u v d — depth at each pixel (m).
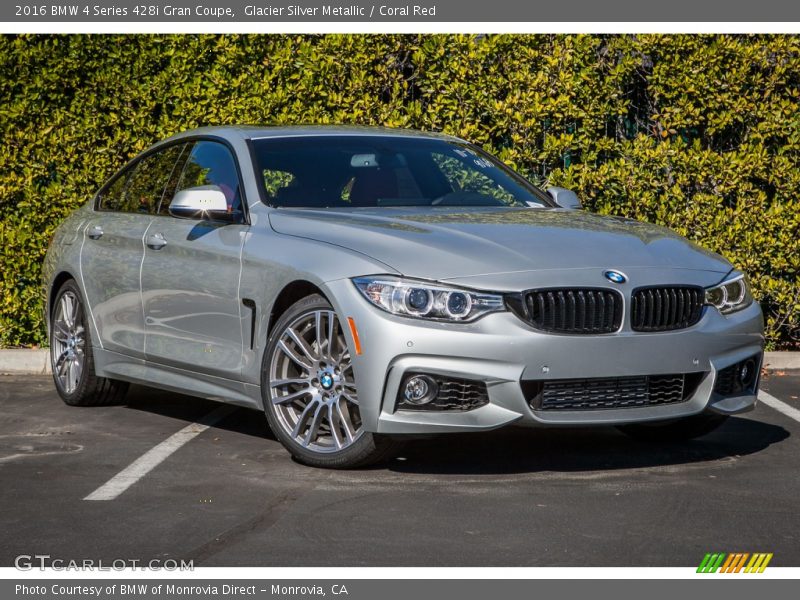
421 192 6.35
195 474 5.42
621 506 4.81
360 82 8.79
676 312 5.36
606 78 8.94
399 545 4.29
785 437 6.32
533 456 5.77
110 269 6.93
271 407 5.64
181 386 6.36
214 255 6.05
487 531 4.46
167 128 8.78
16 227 8.91
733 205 9.28
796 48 8.98
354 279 5.21
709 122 9.10
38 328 9.09
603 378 5.16
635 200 8.98
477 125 8.90
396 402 5.11
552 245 5.38
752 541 4.35
